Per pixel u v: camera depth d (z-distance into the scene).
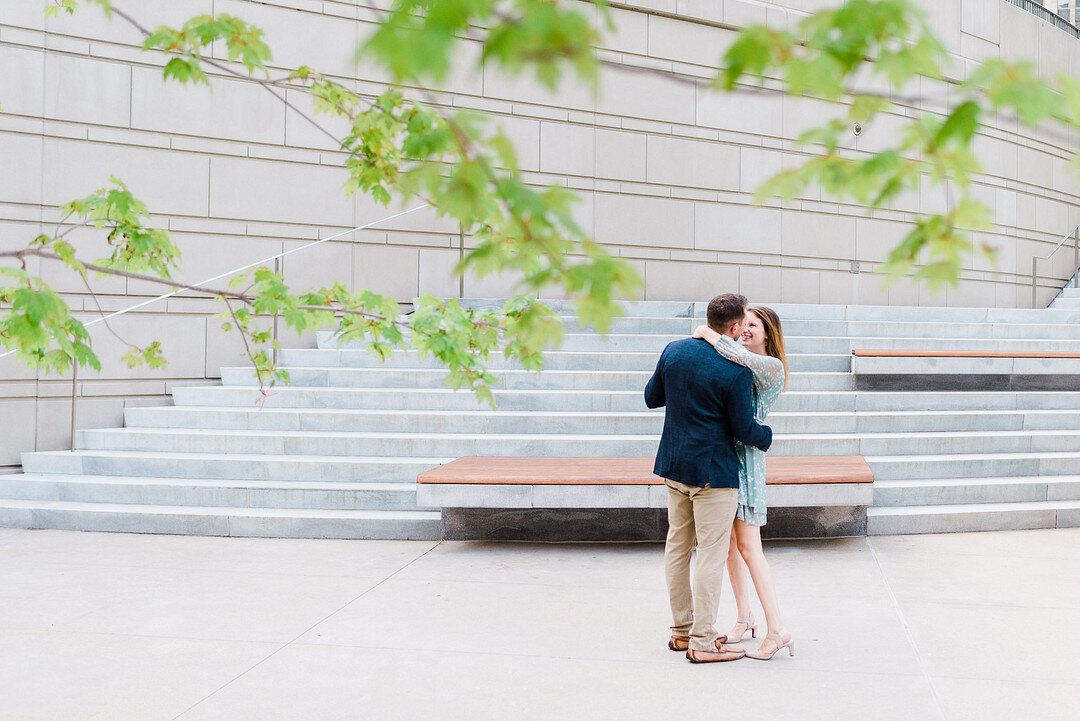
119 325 9.34
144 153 9.71
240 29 2.54
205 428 8.73
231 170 10.27
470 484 6.46
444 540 6.85
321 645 4.41
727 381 4.01
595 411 8.80
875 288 14.76
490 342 3.05
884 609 5.00
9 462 8.49
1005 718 3.50
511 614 4.94
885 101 1.56
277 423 8.55
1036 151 16.88
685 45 13.30
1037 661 4.15
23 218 8.79
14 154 8.73
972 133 1.43
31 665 4.13
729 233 13.59
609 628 4.69
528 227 1.62
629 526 6.80
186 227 9.96
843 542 6.71
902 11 1.38
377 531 6.91
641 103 12.95
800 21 1.47
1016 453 8.35
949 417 8.68
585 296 1.64
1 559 6.22
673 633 4.32
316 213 10.82
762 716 3.53
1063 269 17.70
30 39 8.88
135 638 4.52
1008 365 9.57
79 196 9.27
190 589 5.45
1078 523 7.30
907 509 7.14
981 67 1.38
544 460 7.35
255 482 7.53
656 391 4.36
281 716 3.54
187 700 3.71
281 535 6.96
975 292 15.80
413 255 11.51
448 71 1.09
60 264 8.98
